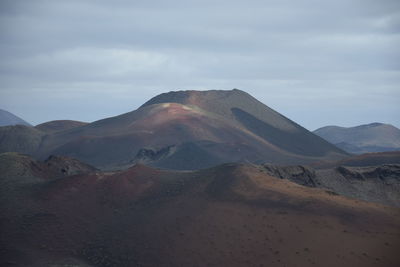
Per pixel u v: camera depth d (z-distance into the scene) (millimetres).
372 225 91375
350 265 80250
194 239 91500
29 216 106312
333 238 86562
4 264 89438
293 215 93500
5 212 107562
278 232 89500
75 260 92750
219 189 106375
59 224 104250
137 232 97750
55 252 95562
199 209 100250
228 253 86500
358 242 85625
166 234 94562
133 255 90938
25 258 92125
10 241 97750
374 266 80000
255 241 88250
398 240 86688
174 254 88625
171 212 101750
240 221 94062
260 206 97625
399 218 95938
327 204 97188
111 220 105562
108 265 90125
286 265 81250
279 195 100812
